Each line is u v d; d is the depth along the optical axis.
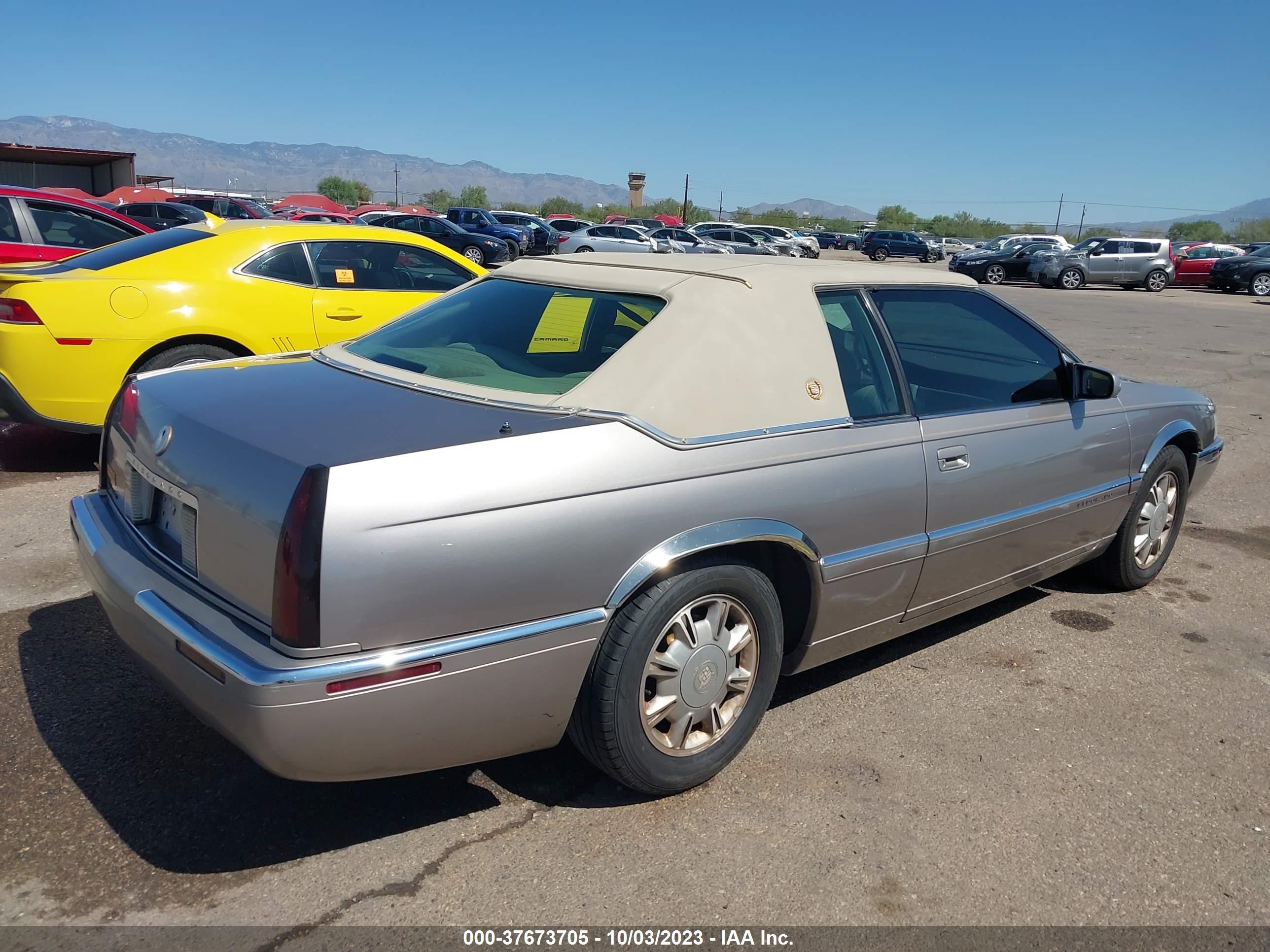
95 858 2.51
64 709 3.22
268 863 2.52
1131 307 22.69
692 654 2.77
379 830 2.68
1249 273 28.42
